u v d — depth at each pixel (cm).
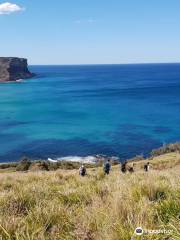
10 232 548
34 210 687
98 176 2022
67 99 19300
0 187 1460
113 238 494
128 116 13162
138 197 747
